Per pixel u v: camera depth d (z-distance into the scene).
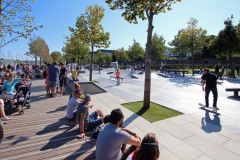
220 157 4.34
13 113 7.22
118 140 3.06
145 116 7.28
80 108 5.13
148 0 7.34
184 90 13.90
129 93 12.68
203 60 49.38
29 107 8.04
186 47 33.53
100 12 19.38
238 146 4.87
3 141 4.81
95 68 46.88
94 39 18.89
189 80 20.47
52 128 5.71
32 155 4.16
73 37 27.39
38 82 17.62
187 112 7.86
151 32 8.28
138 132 5.77
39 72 23.02
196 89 14.34
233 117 7.25
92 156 4.17
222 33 28.97
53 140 4.90
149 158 2.29
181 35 33.06
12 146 4.56
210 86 8.30
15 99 7.14
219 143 5.05
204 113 7.71
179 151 4.61
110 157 3.05
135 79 21.91
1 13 7.83
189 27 31.95
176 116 7.29
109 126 3.18
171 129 6.00
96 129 5.39
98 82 18.83
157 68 44.28
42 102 9.18
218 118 7.08
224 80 20.28
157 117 7.16
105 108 8.43
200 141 5.16
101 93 11.98
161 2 7.55
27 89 7.64
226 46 28.03
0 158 4.02
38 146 4.57
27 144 4.67
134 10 7.85
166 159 4.25
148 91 8.44
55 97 10.46
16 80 7.63
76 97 6.13
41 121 6.33
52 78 10.37
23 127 5.77
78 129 5.64
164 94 12.31
